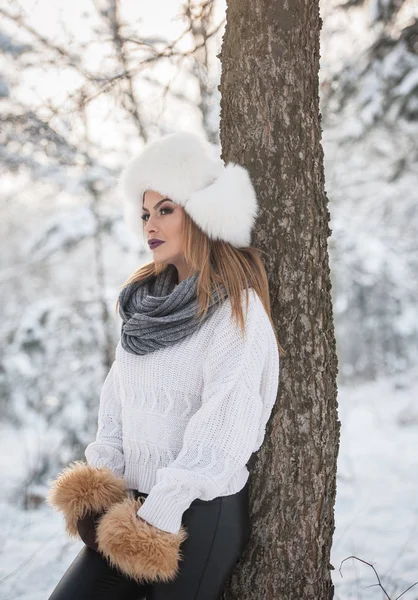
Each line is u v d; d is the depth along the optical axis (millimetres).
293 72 2137
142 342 1943
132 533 1679
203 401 1821
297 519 2125
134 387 1973
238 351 1827
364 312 9938
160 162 1977
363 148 7176
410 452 6652
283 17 2121
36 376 6031
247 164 2154
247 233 1999
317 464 2146
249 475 2127
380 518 4195
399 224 8875
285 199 2129
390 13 4848
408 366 10477
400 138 6965
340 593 2908
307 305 2141
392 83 5219
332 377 2205
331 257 7418
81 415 5844
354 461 6273
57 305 6191
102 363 6043
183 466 1718
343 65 5445
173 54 2865
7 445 7055
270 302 2121
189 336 1918
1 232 15500
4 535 4074
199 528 1818
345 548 3582
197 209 1942
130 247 5832
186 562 1804
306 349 2133
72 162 4867
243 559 2119
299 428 2125
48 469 5609
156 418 1919
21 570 3330
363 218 8477
